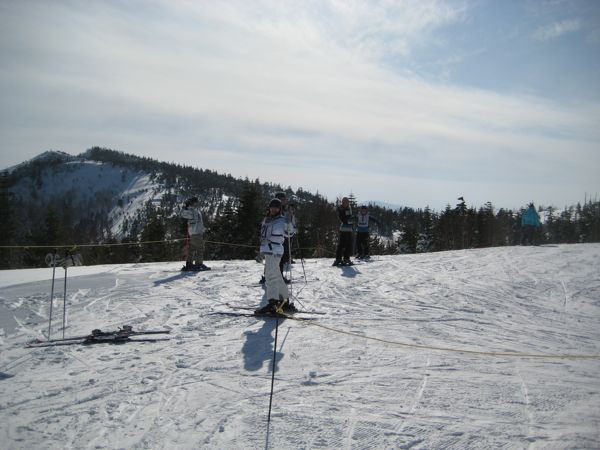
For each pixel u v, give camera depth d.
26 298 9.45
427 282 11.53
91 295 9.84
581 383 5.10
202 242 13.95
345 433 4.04
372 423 4.21
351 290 10.50
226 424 4.22
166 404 4.63
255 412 4.45
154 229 47.88
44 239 45.25
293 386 5.06
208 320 7.78
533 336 6.98
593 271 12.91
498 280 11.77
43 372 5.44
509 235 70.94
